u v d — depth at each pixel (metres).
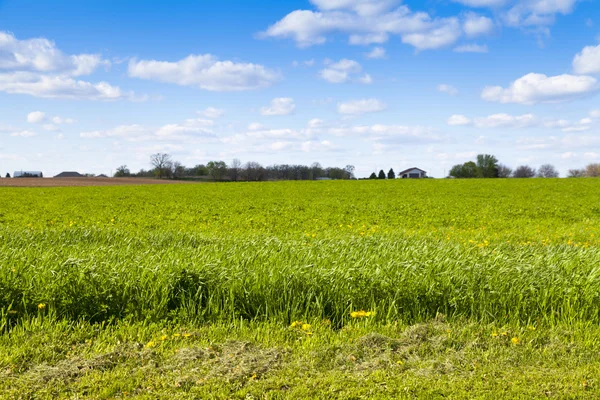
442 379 4.85
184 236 13.38
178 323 6.29
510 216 22.81
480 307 6.74
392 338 5.90
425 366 5.18
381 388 4.64
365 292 6.87
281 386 4.71
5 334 5.68
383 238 12.08
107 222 20.14
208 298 6.82
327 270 7.28
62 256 8.03
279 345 5.67
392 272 7.25
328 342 5.82
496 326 6.42
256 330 6.07
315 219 20.73
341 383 4.73
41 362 5.16
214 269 7.21
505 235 15.63
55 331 5.83
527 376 4.92
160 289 6.75
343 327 6.28
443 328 6.17
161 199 33.56
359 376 4.91
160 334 5.95
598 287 6.92
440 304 6.84
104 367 5.04
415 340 5.82
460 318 6.54
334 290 6.86
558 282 7.11
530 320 6.55
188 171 101.62
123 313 6.50
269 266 7.47
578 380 4.81
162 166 99.44
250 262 7.85
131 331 5.97
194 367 5.08
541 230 17.64
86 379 4.74
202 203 29.95
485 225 19.38
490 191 41.03
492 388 4.68
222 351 5.51
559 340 5.89
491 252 9.29
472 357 5.42
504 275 7.30
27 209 26.00
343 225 19.28
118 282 6.73
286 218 21.41
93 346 5.59
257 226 18.78
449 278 7.04
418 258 8.17
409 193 39.44
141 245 12.05
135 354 5.32
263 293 6.79
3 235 11.99
